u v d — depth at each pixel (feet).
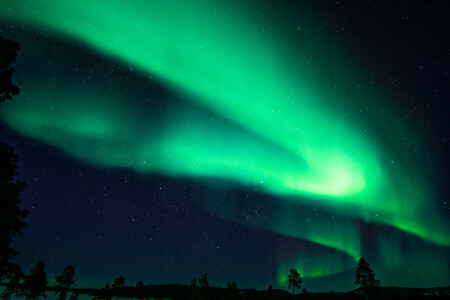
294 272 173.58
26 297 121.39
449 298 193.16
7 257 40.81
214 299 181.27
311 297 239.71
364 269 166.81
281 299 222.07
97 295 189.37
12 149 38.24
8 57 34.17
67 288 151.43
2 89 34.22
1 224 37.73
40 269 127.44
